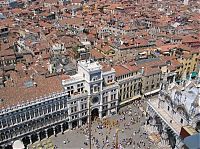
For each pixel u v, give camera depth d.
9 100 112.94
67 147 119.94
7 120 110.38
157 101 135.38
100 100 134.88
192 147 86.50
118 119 139.12
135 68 152.75
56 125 126.00
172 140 120.69
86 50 172.75
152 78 156.12
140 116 141.50
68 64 153.62
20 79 132.12
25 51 184.50
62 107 123.94
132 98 152.88
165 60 169.88
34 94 117.81
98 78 129.00
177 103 116.62
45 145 119.94
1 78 135.38
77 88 128.00
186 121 113.06
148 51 184.50
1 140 112.12
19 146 107.38
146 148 119.75
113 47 188.38
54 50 176.88
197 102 108.81
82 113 132.00
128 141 123.38
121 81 144.12
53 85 124.75
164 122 119.94
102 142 122.81
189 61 174.75
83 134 128.50
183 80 134.25
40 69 147.25
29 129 118.06
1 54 169.00
